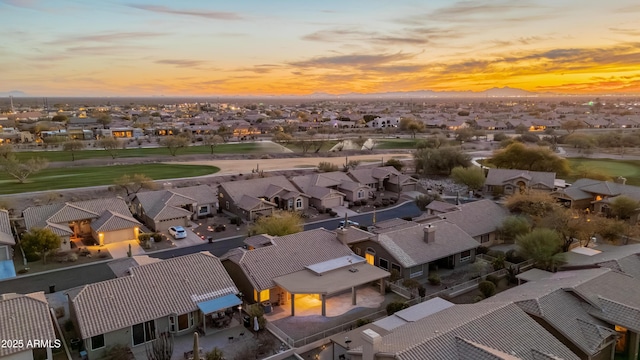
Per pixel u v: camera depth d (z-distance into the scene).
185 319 36.12
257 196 77.62
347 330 36.69
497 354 23.83
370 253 49.88
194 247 59.00
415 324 29.78
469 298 43.09
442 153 111.12
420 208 79.38
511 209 64.25
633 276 38.47
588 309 31.97
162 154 136.38
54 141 150.25
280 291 41.75
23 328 30.12
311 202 81.19
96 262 53.19
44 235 52.16
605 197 72.81
